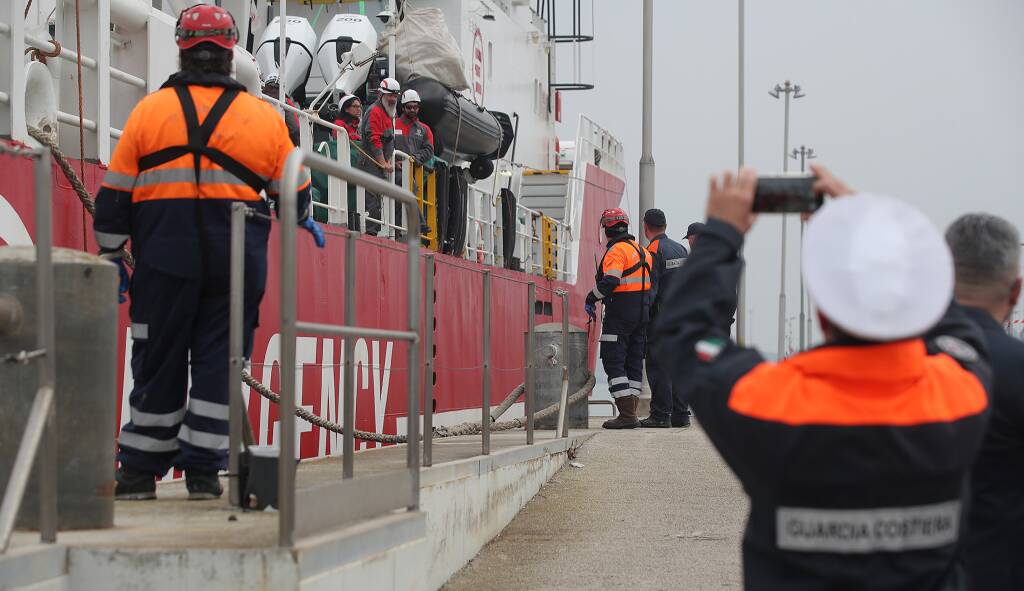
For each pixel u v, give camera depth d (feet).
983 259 29.30
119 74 63.87
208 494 48.75
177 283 47.06
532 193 192.54
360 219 93.45
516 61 187.21
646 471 93.45
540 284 153.79
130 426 48.80
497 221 138.51
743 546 22.71
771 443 21.35
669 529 70.74
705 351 22.71
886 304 20.92
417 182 108.68
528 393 84.33
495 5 174.09
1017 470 28.32
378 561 40.68
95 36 60.64
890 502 21.44
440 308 102.94
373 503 42.75
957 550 22.41
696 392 22.41
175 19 72.49
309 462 64.34
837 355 21.57
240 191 47.34
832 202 22.00
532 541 67.82
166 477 58.65
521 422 93.35
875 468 21.17
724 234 23.62
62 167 53.47
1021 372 27.89
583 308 187.62
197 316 48.32
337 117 99.66
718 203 23.88
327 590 36.35
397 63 130.62
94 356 39.34
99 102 60.64
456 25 155.22
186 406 50.11
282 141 48.55
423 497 53.67
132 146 46.80
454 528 59.36
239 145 47.11
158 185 46.83
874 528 21.42
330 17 145.28
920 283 21.18
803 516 21.57
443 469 57.88
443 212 113.39
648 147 186.29
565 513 76.28
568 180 185.88
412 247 46.57
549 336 110.63
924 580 21.79
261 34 137.90
